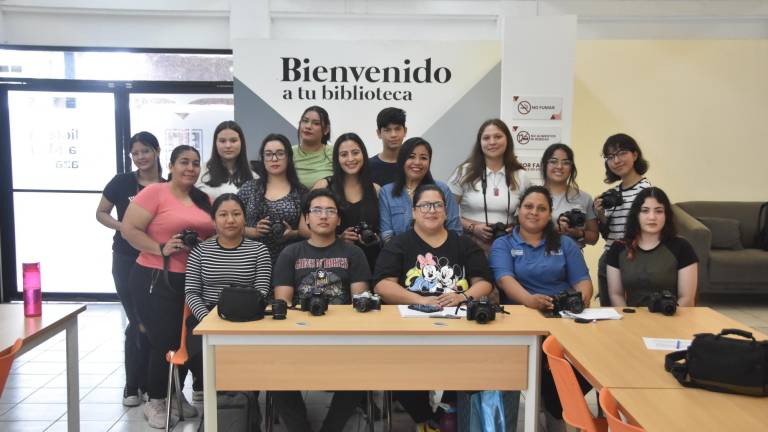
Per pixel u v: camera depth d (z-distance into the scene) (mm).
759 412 1503
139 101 5359
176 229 2945
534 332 2199
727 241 5289
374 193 3168
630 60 5477
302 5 5238
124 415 3057
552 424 2592
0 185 5391
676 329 2234
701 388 1661
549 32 4133
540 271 2744
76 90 5305
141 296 2918
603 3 5336
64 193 5453
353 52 4199
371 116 4250
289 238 3117
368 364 2188
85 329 4648
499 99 4262
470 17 5336
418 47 4211
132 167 5391
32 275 2414
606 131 5543
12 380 3592
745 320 4730
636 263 2709
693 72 5500
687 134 5574
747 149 5613
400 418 2975
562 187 3301
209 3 5207
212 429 2191
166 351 2920
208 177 3412
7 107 5324
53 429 2934
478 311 2271
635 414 1492
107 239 5527
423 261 2705
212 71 5340
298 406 2588
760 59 5504
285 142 3184
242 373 2180
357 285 2709
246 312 2262
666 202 2650
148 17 5262
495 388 2225
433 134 4277
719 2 5355
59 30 5242
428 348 2193
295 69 4199
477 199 3281
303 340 2166
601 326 2271
